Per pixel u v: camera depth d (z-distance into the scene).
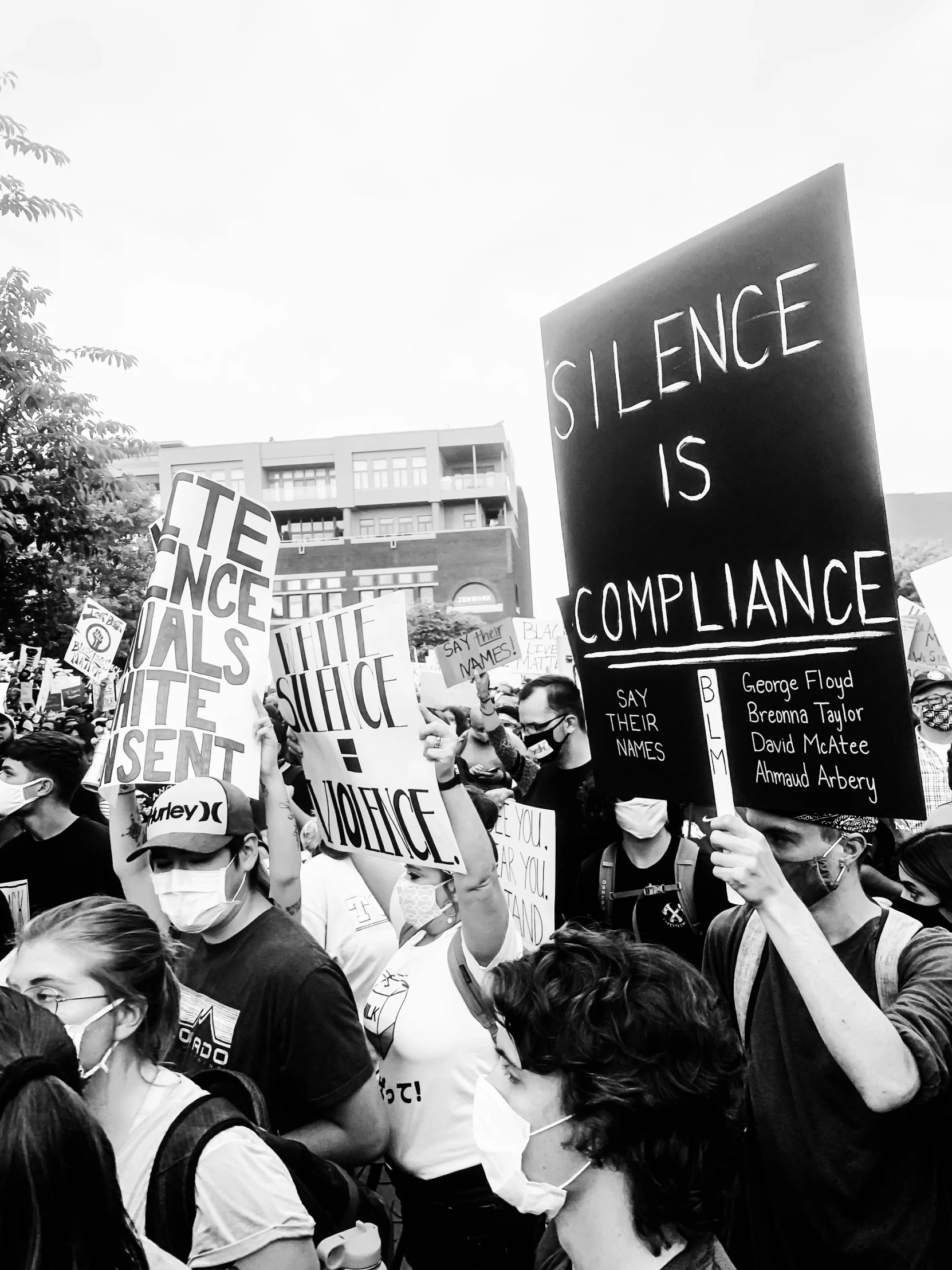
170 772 2.68
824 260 1.90
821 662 1.96
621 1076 1.27
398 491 86.00
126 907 1.88
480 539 79.81
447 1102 2.54
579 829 4.74
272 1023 2.34
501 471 91.31
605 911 3.77
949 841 2.76
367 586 80.00
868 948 1.98
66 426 14.30
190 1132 1.71
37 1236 1.21
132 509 18.25
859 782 1.90
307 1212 1.83
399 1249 2.99
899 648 1.83
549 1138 1.34
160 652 2.75
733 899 2.71
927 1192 1.85
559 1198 1.35
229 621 2.88
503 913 2.58
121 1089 1.77
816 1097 1.92
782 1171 1.96
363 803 2.85
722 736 2.15
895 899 3.04
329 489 87.31
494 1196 2.51
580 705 4.86
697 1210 1.27
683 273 2.19
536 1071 1.32
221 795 2.46
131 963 1.79
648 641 2.36
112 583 19.27
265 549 2.99
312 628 2.96
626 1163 1.28
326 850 3.91
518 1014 1.35
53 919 1.84
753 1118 2.04
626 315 2.34
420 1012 2.61
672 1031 1.28
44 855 4.26
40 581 15.95
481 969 2.57
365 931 3.68
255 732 2.84
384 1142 2.38
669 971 1.37
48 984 1.76
